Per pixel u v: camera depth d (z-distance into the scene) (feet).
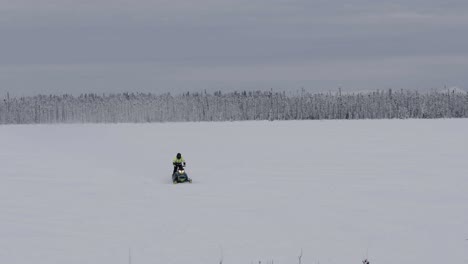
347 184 74.33
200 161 109.50
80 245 41.75
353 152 122.21
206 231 46.47
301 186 73.26
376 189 69.41
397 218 51.13
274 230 46.75
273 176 84.58
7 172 93.71
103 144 162.50
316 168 94.43
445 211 54.19
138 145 156.56
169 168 100.68
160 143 161.68
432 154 114.32
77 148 149.07
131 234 45.44
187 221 50.70
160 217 52.75
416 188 69.72
